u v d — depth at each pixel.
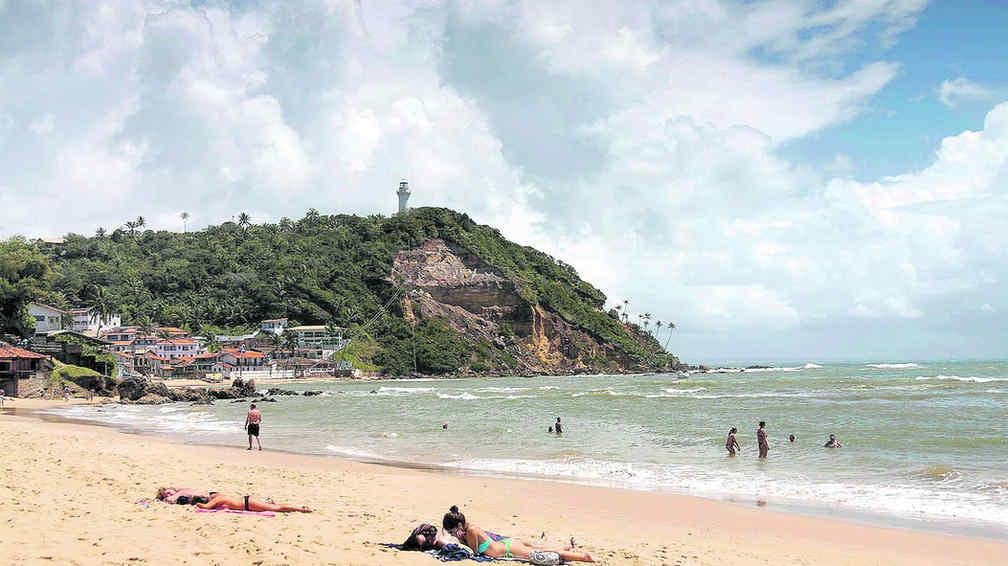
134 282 190.00
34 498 14.24
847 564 13.27
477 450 32.34
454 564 11.33
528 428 42.19
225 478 20.16
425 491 20.16
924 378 103.19
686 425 42.16
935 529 16.67
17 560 9.34
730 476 24.45
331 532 12.93
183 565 9.80
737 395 75.00
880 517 18.05
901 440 32.41
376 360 181.25
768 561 13.21
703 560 12.95
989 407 51.34
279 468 24.33
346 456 30.42
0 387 74.88
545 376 192.75
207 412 63.16
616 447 32.69
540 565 11.79
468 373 185.88
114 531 11.54
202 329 180.38
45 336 103.75
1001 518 17.72
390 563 10.88
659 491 21.75
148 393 85.00
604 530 15.88
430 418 51.84
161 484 17.78
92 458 22.66
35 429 36.56
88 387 82.81
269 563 10.18
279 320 183.12
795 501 20.22
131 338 154.25
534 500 19.64
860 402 59.28
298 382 155.38
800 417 45.75
